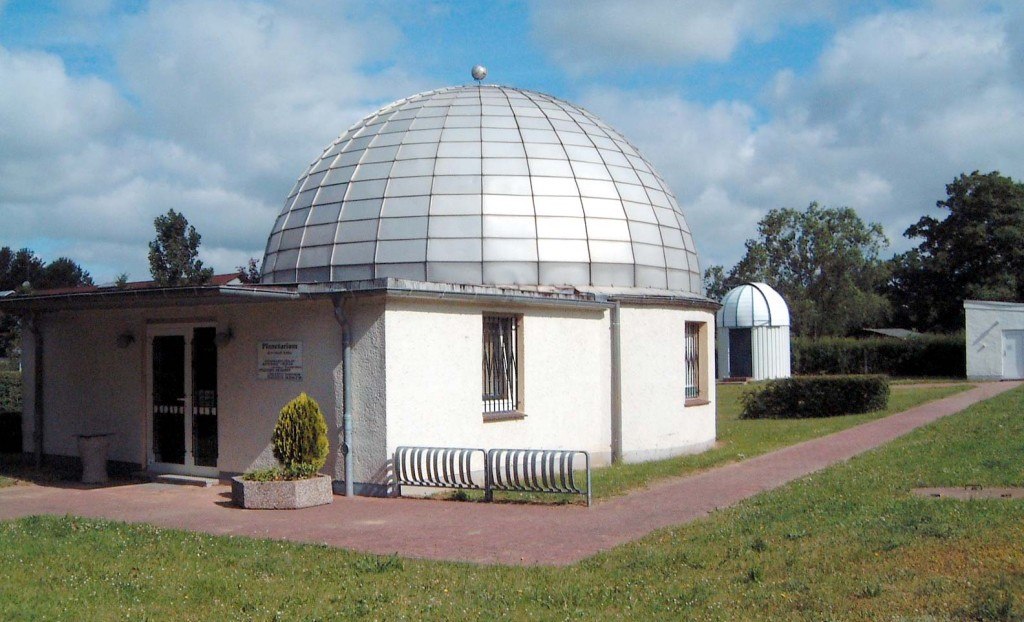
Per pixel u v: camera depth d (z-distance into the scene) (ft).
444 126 65.21
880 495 38.81
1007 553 26.40
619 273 61.82
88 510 41.47
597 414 58.03
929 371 166.71
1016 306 144.15
